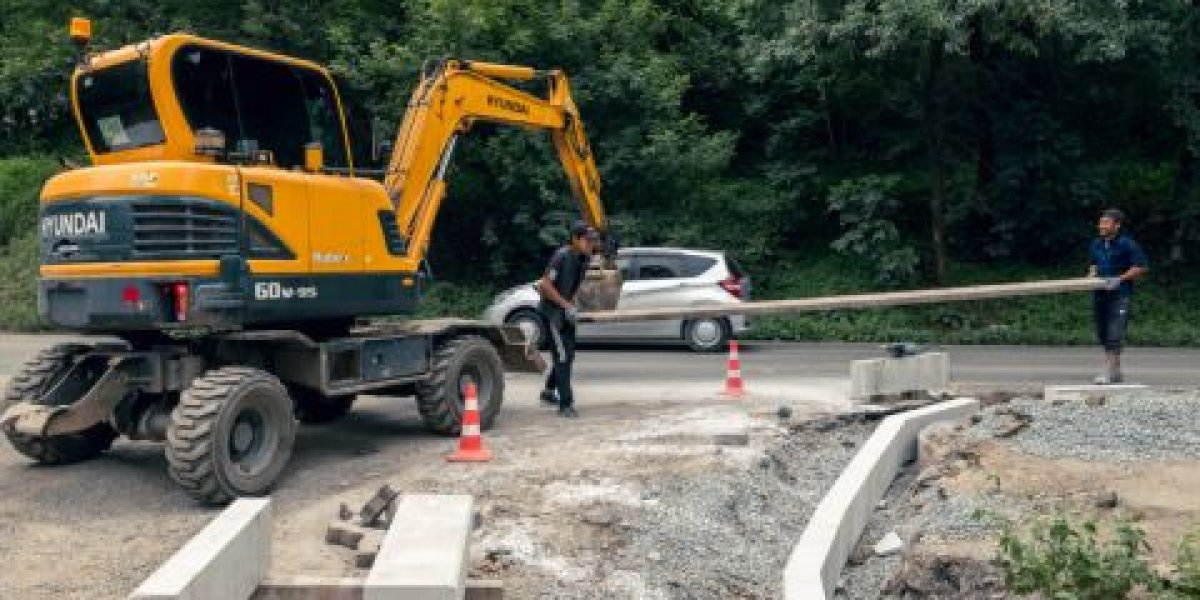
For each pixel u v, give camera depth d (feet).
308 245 27.27
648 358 52.39
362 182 29.66
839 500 21.93
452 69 35.73
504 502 22.58
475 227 74.69
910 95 71.67
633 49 72.13
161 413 26.71
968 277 71.20
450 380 31.09
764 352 55.93
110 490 25.53
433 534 16.33
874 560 21.65
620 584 18.74
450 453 28.37
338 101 30.35
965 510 21.85
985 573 18.43
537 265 74.18
